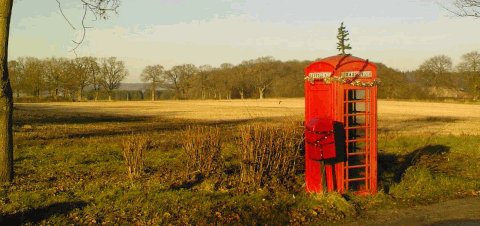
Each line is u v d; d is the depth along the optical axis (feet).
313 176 23.57
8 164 27.09
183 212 20.17
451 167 33.06
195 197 22.68
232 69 299.79
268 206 21.29
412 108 169.58
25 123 93.45
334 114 22.86
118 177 28.84
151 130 74.79
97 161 36.45
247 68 287.28
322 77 23.15
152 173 30.14
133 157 29.01
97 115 136.67
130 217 19.38
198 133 29.07
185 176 28.27
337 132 22.90
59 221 18.70
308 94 23.54
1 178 26.71
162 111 164.96
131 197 22.66
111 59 336.90
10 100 27.25
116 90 387.55
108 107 209.67
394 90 247.09
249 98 301.02
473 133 64.44
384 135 58.18
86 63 319.27
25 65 286.46
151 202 21.68
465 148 43.57
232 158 35.35
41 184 26.35
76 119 114.21
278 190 24.36
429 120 102.22
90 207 20.88
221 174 29.12
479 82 216.74
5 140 26.86
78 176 29.37
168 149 43.93
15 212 19.80
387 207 21.50
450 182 26.63
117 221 18.86
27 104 250.16
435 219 19.36
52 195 23.39
